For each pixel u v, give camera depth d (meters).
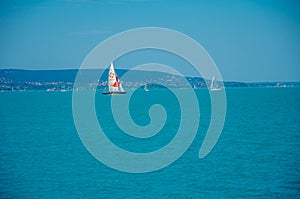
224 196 33.22
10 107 147.62
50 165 44.38
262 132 68.19
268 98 192.50
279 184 36.09
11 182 37.56
